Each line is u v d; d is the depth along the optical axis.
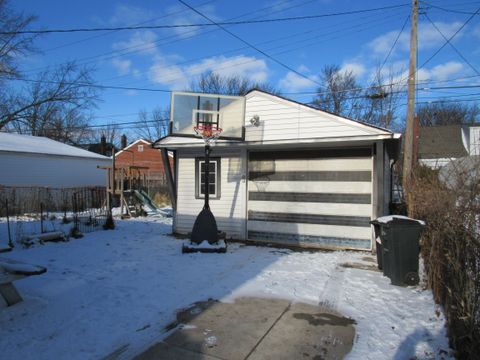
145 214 15.91
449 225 4.29
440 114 40.16
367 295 5.23
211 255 7.73
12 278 4.42
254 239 9.50
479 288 3.20
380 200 8.11
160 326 4.17
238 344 3.77
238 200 9.66
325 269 6.63
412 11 13.67
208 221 8.21
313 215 8.86
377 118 28.03
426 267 5.83
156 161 36.97
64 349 3.62
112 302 4.91
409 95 13.60
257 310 4.66
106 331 4.03
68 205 17.94
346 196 8.55
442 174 6.67
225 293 5.29
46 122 32.34
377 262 6.83
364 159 8.38
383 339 3.86
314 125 8.27
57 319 4.34
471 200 4.39
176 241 9.39
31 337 3.87
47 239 9.14
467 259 3.44
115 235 10.38
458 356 3.42
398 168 15.66
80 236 10.00
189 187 10.34
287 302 4.95
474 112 39.03
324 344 3.77
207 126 8.54
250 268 6.67
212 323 4.27
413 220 5.73
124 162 38.28
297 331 4.07
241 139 8.68
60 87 28.20
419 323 4.23
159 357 3.50
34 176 20.56
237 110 8.74
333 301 4.98
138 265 6.89
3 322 4.24
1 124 27.22
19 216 15.45
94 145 40.75
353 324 4.25
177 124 8.49
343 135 7.98
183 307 4.75
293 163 9.09
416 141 19.22
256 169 9.49
